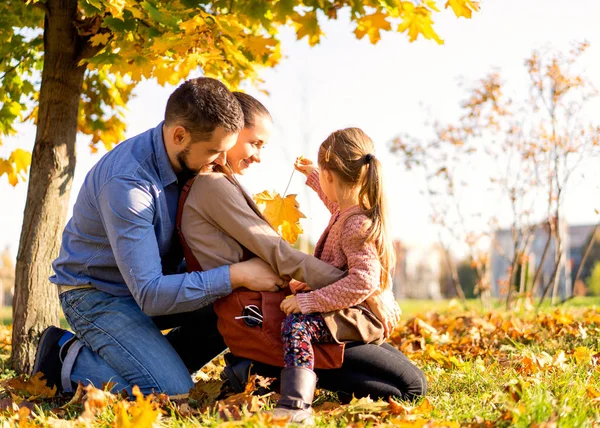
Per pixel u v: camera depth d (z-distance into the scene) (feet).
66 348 10.82
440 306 32.58
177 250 10.84
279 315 9.65
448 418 8.82
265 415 8.01
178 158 10.18
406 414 8.82
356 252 9.52
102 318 10.32
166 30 12.76
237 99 10.61
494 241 28.50
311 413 8.96
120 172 10.00
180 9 12.85
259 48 14.66
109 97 18.20
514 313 22.30
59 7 13.79
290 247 9.80
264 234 9.81
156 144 10.23
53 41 13.93
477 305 30.01
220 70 15.85
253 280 9.73
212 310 10.87
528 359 11.70
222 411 8.88
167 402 9.40
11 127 17.83
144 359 10.01
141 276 9.73
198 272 9.80
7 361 14.02
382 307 9.91
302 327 9.27
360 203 9.78
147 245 9.87
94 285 10.53
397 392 9.91
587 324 17.11
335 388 10.03
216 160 10.41
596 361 12.22
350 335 9.59
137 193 9.89
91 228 10.43
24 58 16.92
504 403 8.98
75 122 14.30
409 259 112.27
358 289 9.33
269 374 10.05
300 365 9.07
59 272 10.78
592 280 85.35
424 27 14.24
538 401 8.35
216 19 12.86
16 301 13.64
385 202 9.79
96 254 10.47
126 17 12.44
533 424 7.61
